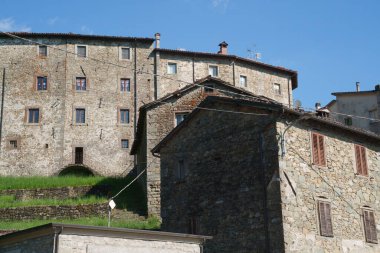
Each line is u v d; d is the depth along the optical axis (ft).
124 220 108.37
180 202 82.28
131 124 167.63
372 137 81.25
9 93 166.20
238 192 72.64
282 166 67.62
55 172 161.07
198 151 81.61
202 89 114.83
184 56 170.40
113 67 170.30
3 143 162.20
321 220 69.56
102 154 164.55
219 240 73.46
